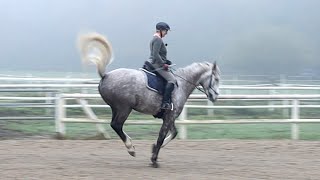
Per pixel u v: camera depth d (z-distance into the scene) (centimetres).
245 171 873
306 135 1428
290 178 823
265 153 1091
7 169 834
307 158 1035
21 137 1264
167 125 885
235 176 825
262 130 1515
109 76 871
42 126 1452
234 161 984
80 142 1187
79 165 890
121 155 1027
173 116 889
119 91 858
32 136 1284
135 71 877
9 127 1412
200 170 874
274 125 1633
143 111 879
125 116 870
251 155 1064
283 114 1664
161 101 877
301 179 817
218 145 1184
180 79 911
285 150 1131
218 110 1798
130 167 885
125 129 1479
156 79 875
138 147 1141
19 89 1329
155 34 884
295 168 915
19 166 863
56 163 904
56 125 1274
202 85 935
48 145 1130
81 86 1425
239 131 1489
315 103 1931
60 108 1269
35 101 1664
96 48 870
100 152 1060
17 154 1001
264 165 943
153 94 870
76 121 1268
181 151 1102
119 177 786
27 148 1085
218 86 943
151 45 880
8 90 1284
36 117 1273
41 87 1395
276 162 980
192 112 1741
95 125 1471
